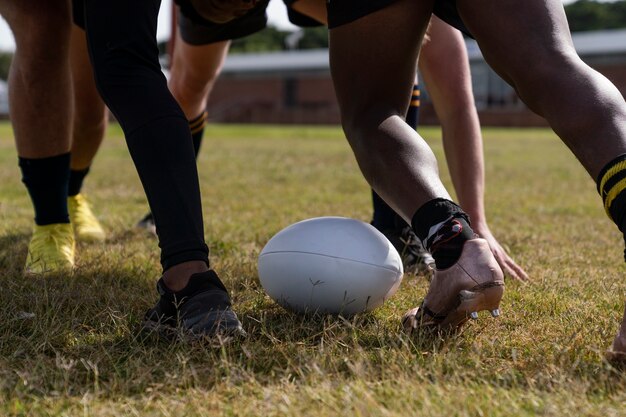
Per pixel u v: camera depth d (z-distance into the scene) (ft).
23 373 5.32
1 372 5.41
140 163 6.31
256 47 236.02
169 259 6.27
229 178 22.85
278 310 7.37
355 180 22.86
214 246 10.96
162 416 4.68
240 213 14.94
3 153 34.83
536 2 5.88
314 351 5.89
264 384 5.30
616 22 215.10
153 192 6.28
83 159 11.73
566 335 6.43
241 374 5.35
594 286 8.55
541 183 23.75
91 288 8.05
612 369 5.17
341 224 7.23
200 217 6.39
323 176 24.12
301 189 19.97
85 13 6.69
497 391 4.98
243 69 160.66
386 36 6.43
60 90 9.16
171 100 6.48
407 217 6.07
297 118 126.82
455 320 6.10
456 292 5.81
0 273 9.00
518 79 5.82
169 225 6.26
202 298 6.20
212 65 11.56
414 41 6.54
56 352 5.78
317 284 6.88
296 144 48.49
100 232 11.91
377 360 5.70
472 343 6.19
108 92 6.50
